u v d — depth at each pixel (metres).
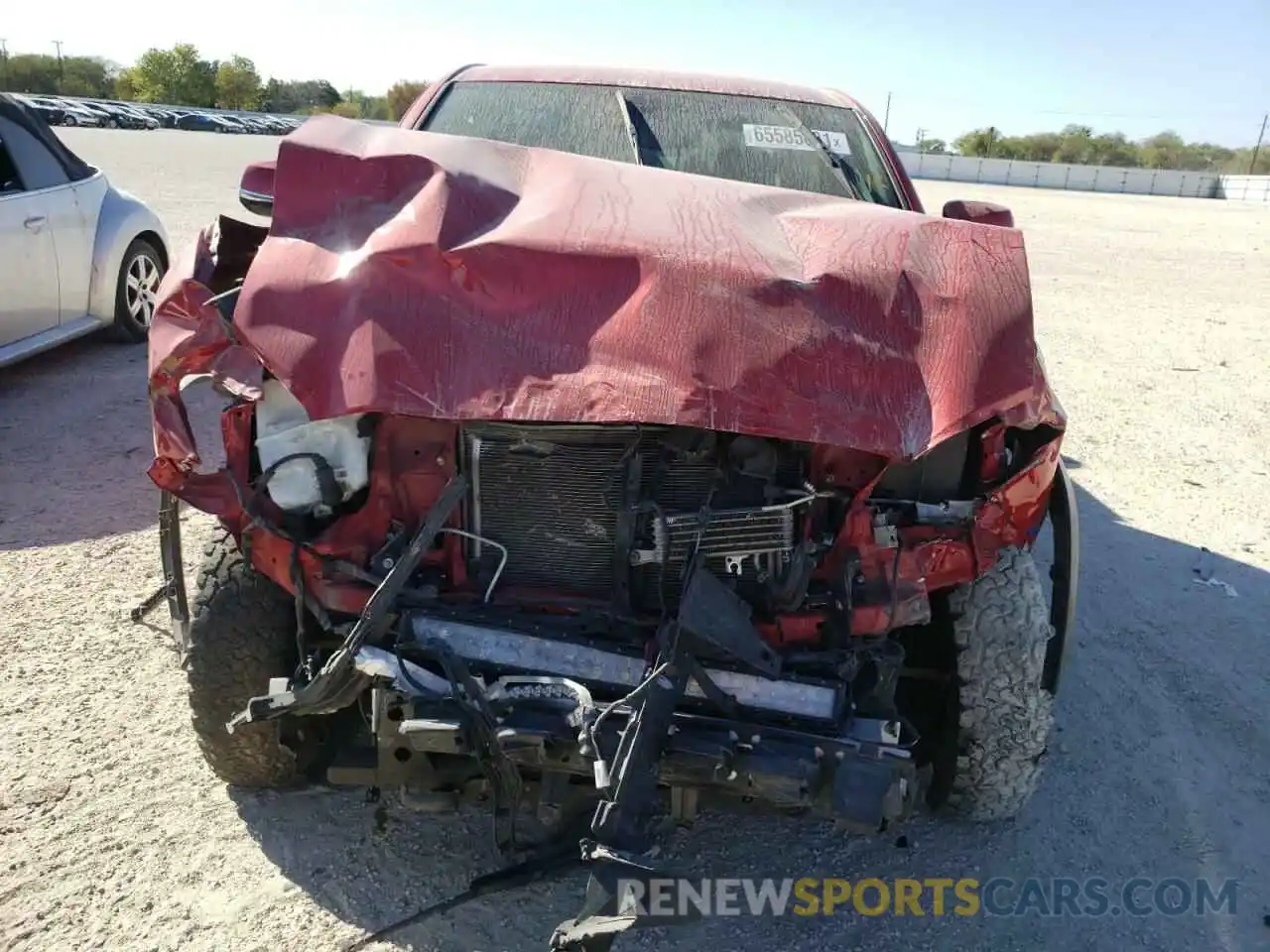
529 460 2.47
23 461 5.27
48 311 6.41
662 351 2.29
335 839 2.84
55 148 6.64
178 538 2.98
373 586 2.41
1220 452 6.78
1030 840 3.03
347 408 2.23
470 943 2.52
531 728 2.17
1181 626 4.38
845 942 2.63
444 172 2.53
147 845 2.76
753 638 2.32
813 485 2.50
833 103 4.14
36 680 3.43
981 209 3.18
